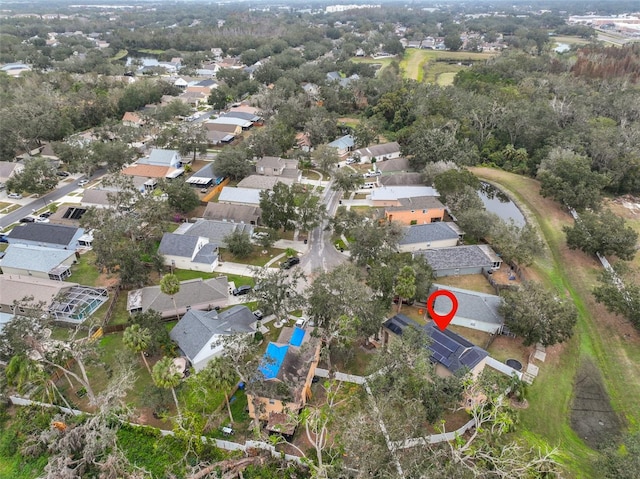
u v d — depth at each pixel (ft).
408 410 146.00
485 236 278.26
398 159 390.21
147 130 464.24
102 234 230.89
